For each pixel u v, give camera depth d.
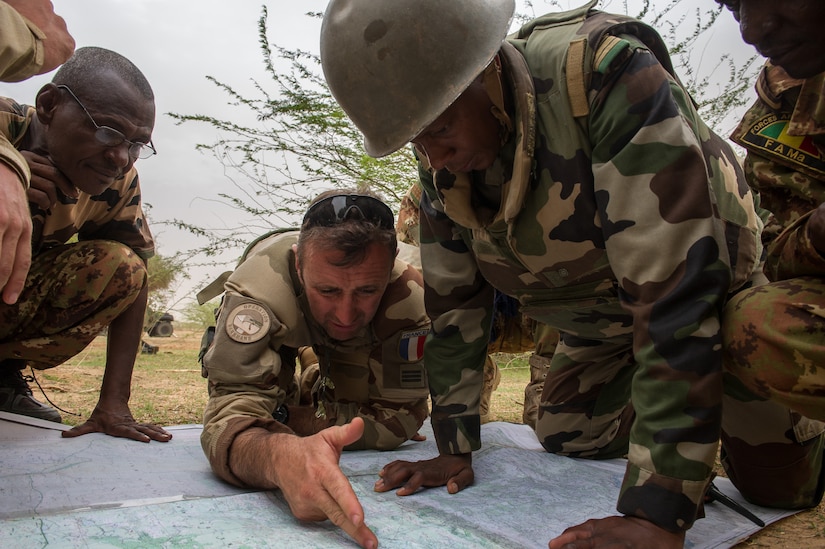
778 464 2.00
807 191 1.54
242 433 1.89
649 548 1.33
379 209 2.22
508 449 2.67
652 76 1.51
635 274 1.47
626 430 2.70
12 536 1.39
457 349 2.16
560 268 1.87
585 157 1.65
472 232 2.02
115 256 2.81
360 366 2.68
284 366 2.65
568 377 2.67
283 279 2.34
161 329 11.64
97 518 1.53
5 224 1.54
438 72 1.60
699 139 1.66
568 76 1.62
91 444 2.48
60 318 2.83
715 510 2.03
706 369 1.37
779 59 1.31
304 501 1.54
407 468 2.05
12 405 3.03
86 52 2.61
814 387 1.38
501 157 1.75
